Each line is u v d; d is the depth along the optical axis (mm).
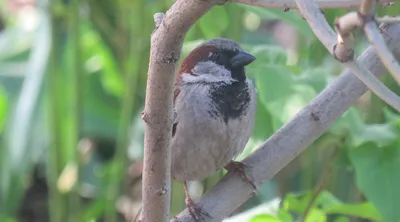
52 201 4645
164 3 4578
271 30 5059
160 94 4117
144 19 4586
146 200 4172
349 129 4312
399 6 4398
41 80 4707
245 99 4312
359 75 4031
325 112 4242
